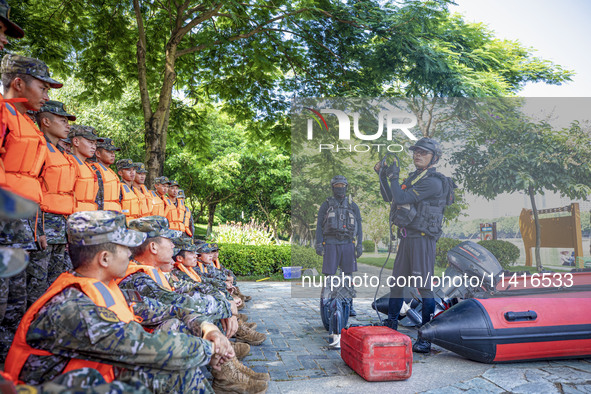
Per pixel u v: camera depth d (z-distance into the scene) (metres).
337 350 4.27
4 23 2.65
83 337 1.71
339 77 9.91
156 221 2.92
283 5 8.88
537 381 3.26
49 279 3.74
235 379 3.04
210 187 22.06
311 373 3.55
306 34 9.41
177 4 9.07
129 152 18.30
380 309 5.48
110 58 10.59
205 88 11.55
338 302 4.26
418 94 8.47
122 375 1.93
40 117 3.77
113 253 1.94
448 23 9.40
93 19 9.55
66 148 4.11
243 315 5.50
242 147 21.25
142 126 17.84
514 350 3.58
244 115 11.76
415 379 3.37
